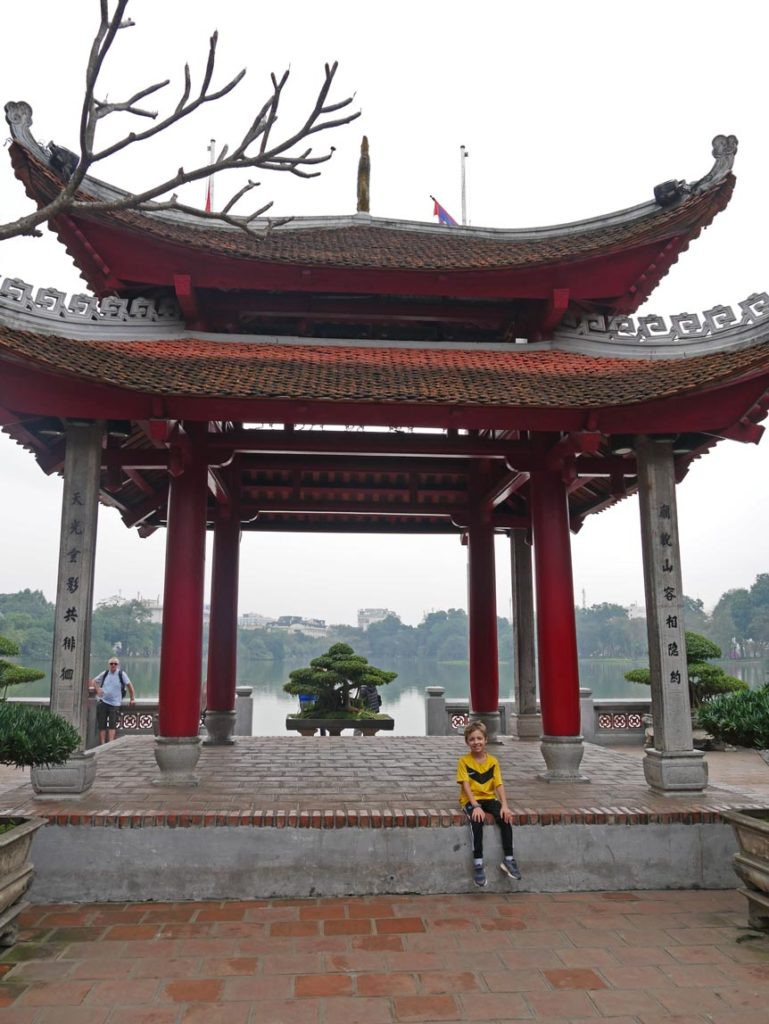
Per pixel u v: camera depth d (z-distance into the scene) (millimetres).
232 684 15633
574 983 6121
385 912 7750
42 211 4996
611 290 13836
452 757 13336
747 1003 5801
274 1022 5461
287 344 13500
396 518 18406
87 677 9609
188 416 9648
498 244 16188
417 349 13750
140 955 6621
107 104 5191
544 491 11719
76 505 9875
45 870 8117
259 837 8297
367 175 17969
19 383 9164
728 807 8961
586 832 8594
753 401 9711
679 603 10195
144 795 9570
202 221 15648
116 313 12516
